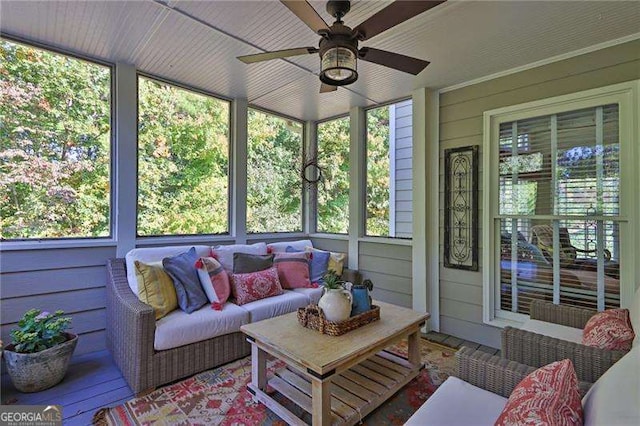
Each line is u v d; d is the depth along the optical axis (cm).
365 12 205
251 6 204
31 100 250
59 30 231
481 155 307
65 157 264
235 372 243
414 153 344
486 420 125
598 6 198
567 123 264
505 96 292
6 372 234
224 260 312
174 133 331
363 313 217
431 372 244
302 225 462
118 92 281
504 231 301
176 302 251
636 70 232
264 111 416
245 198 382
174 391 217
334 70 173
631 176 235
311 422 186
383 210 398
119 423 184
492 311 303
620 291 241
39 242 250
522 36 233
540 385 106
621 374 101
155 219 317
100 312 274
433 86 329
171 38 242
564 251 269
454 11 203
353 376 216
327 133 455
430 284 340
